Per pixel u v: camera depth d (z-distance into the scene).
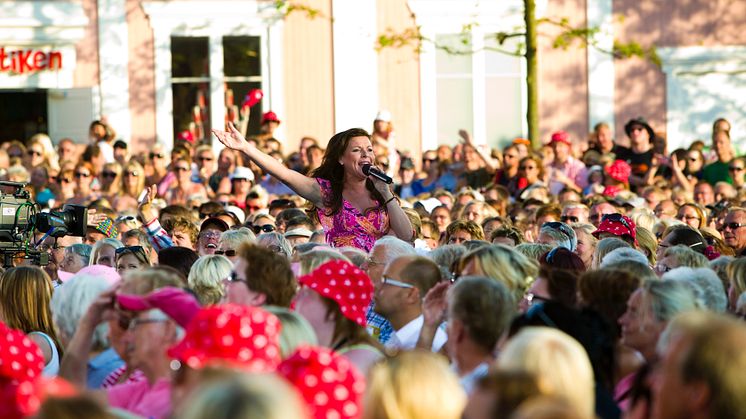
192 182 20.12
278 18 26.03
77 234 10.86
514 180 19.95
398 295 8.09
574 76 26.67
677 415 4.67
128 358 6.77
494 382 4.93
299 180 10.45
